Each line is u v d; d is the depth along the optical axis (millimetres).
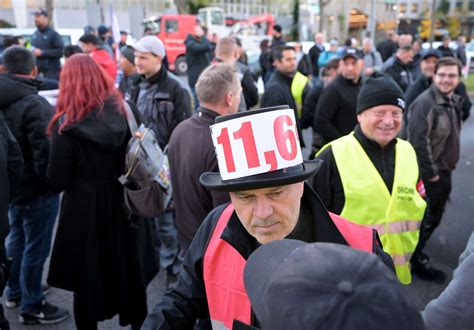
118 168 2590
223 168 1176
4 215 2316
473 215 4926
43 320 3113
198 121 2430
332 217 1355
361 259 694
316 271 679
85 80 2379
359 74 4137
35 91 2834
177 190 2477
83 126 2375
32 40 8258
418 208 2281
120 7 25953
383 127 2225
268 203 1175
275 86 4531
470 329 1226
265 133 1125
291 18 22297
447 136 3547
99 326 3148
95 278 2555
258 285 843
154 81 3693
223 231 1332
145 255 2754
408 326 643
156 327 1350
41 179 2830
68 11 23203
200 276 1407
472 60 15188
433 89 3518
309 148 7406
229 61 4754
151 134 2584
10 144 2471
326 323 631
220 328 1325
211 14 22078
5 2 19781
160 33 18984
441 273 3625
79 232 2539
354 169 2252
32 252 3023
